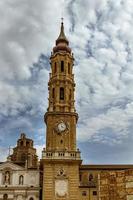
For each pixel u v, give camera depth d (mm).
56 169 80812
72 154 82312
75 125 87125
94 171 94312
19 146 114500
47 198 78188
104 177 16109
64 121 86750
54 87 92500
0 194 85312
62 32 103125
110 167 95562
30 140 116125
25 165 95000
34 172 87938
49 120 87000
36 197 84938
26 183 86562
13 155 113438
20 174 87625
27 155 111250
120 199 15539
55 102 89562
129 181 15523
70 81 93875
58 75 93562
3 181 86750
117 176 15844
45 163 81188
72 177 80188
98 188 16094
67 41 101438
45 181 79688
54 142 84250
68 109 89125
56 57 97000
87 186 88375
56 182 79688
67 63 96375
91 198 86875
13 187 85875
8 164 88500
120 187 15664
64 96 90875
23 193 85375
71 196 78625
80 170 94438
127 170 15703
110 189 15828
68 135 85312
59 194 78625
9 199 84875
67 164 81375
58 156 81812
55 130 85625
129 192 15414
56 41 101500
